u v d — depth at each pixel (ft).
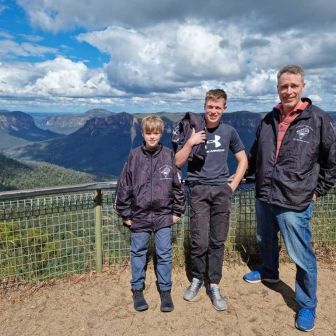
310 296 10.53
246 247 14.71
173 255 13.91
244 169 11.48
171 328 10.48
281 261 14.34
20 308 11.41
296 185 10.14
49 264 13.02
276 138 10.63
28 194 11.68
